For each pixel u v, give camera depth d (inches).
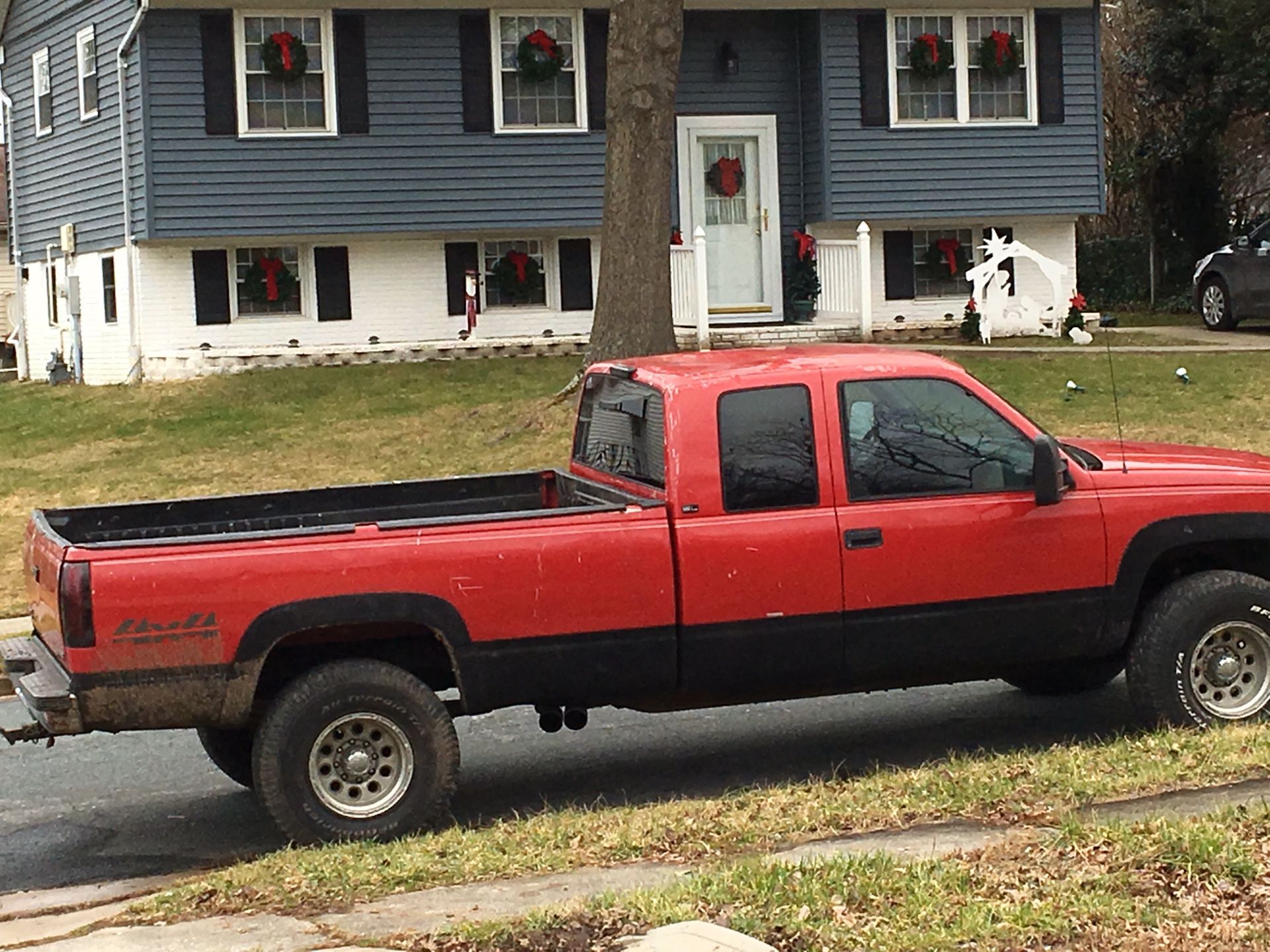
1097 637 298.4
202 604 262.4
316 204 860.6
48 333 1034.7
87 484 637.3
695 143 928.3
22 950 217.2
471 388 761.0
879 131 924.6
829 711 356.8
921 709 355.3
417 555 270.4
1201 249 1184.2
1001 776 262.1
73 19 928.9
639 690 283.3
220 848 283.0
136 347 868.6
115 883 264.7
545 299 914.1
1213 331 925.8
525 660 276.2
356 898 226.5
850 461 288.0
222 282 866.8
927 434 292.2
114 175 888.9
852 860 217.5
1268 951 183.6
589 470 322.7
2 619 469.7
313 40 856.9
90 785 327.9
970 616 292.2
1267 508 301.1
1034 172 952.3
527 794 303.7
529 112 890.1
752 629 284.0
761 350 317.1
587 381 330.0
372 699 268.7
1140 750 273.7
